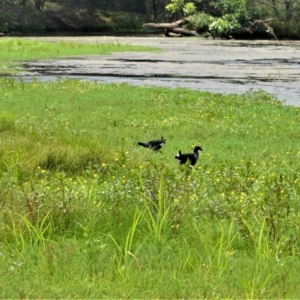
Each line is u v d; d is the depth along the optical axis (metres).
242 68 83.06
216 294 13.03
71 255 14.82
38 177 23.75
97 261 14.54
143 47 116.56
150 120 41.09
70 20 185.62
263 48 123.25
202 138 36.47
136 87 57.97
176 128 38.84
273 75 74.62
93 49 109.19
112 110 45.16
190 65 86.12
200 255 15.03
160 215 16.28
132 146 32.28
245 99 51.44
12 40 112.00
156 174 19.70
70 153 26.69
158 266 14.38
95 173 24.53
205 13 168.38
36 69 77.38
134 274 13.70
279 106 48.28
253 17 157.62
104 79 67.75
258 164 28.22
